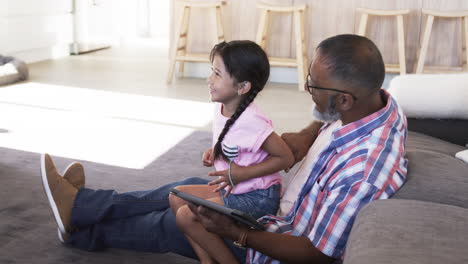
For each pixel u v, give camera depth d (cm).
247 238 138
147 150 316
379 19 510
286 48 536
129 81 520
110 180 268
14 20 579
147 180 270
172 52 517
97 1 711
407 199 130
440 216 118
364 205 129
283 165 163
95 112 398
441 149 201
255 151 163
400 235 110
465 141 223
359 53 128
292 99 466
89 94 456
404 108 228
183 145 328
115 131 352
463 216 119
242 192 166
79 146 318
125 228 184
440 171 142
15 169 275
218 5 511
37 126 356
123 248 187
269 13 530
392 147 135
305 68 523
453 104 225
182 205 168
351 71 128
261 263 146
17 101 421
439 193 133
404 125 145
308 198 141
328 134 153
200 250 163
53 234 207
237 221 139
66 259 189
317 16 521
